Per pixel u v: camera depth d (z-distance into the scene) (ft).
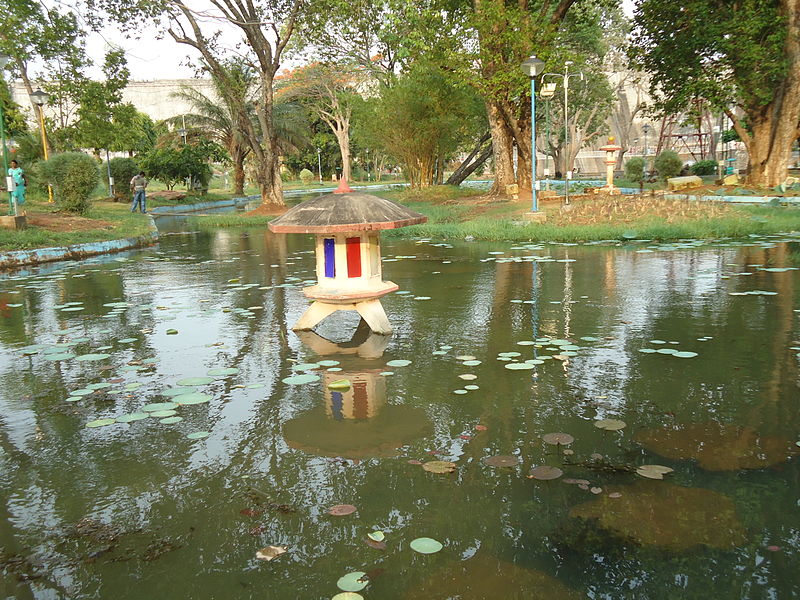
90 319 17.06
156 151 99.35
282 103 110.22
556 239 33.81
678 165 79.36
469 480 7.11
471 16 50.39
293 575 5.47
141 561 5.77
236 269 26.91
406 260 28.14
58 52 69.05
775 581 5.23
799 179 51.29
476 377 10.96
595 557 5.62
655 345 12.74
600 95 100.07
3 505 6.90
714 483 6.92
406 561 5.62
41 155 72.13
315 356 12.75
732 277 20.52
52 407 10.05
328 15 64.34
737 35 47.19
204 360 12.62
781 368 10.92
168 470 7.62
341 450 8.04
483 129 86.48
